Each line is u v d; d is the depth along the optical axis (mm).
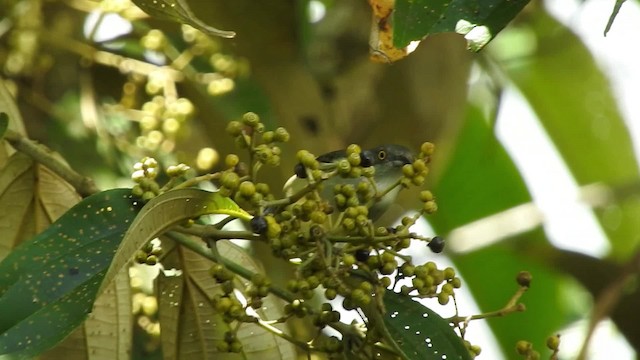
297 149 8500
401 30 5020
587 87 11531
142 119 7969
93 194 5254
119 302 5836
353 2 9406
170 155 7910
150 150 7902
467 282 11023
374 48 5727
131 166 8039
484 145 11391
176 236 5336
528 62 11414
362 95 9289
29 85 8445
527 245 10664
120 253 4629
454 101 9578
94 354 5777
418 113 9445
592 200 11258
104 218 5098
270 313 5945
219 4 8203
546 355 10891
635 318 9969
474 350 5258
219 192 5152
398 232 5098
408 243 5160
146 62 8617
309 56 9008
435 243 5121
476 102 11352
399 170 7715
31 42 8289
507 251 10984
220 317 5625
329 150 8688
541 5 10984
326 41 9352
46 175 6023
